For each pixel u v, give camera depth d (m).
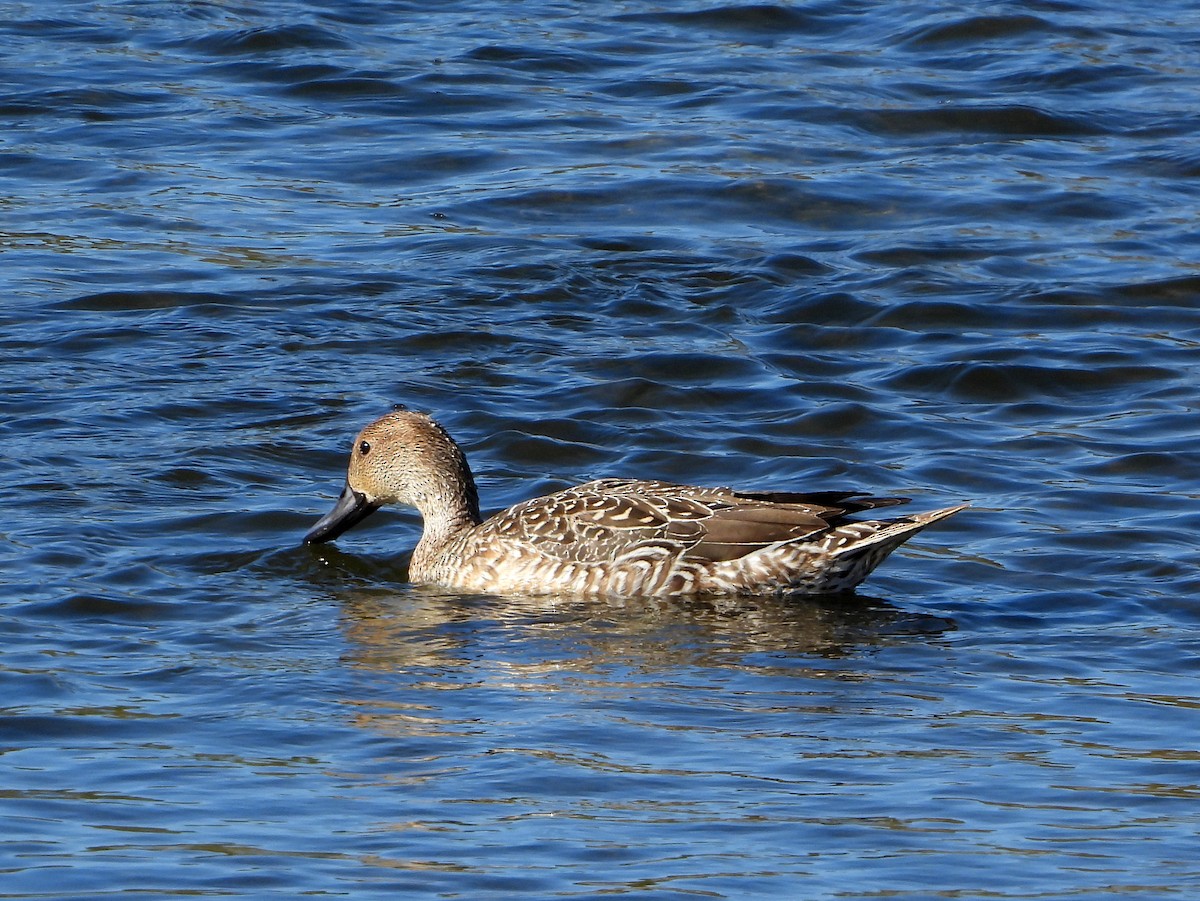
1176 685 11.53
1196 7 30.88
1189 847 9.30
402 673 11.66
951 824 9.55
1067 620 12.77
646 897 8.73
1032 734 10.74
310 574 13.84
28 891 8.73
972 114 25.62
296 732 10.66
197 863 9.05
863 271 20.80
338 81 26.59
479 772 10.14
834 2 30.39
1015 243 21.59
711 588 13.21
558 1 31.00
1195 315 19.66
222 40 28.08
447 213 22.44
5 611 12.52
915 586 13.49
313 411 17.12
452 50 28.12
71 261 20.59
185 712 10.95
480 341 18.91
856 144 24.86
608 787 9.96
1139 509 14.95
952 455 16.19
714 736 10.66
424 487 14.12
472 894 8.75
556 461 16.25
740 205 22.72
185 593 13.17
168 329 18.95
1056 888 8.86
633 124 25.30
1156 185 23.47
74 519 14.36
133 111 25.39
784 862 9.10
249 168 23.67
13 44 27.69
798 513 13.15
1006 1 30.39
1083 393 17.86
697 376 18.17
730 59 28.00
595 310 19.81
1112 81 27.09
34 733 10.58
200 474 15.52
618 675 11.66
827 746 10.54
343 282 20.28
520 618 12.85
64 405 16.94
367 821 9.54
